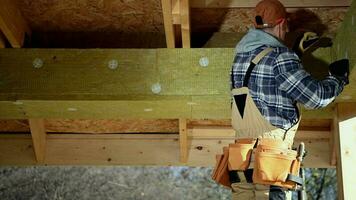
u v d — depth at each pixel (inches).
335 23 125.3
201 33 131.7
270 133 96.2
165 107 128.3
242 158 94.9
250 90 98.8
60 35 134.0
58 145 170.7
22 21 128.6
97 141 171.2
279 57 98.9
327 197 293.6
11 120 167.5
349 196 126.6
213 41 131.0
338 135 130.6
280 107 97.3
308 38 112.2
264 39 101.9
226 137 167.9
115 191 310.0
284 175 91.3
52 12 127.8
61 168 312.5
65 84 124.9
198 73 124.0
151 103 125.3
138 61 125.2
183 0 108.2
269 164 91.8
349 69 107.3
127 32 133.2
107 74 124.9
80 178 311.7
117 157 169.5
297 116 98.3
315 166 164.9
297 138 167.0
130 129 170.7
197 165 166.7
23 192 308.3
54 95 124.5
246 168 94.6
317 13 123.1
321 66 120.2
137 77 124.3
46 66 125.6
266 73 98.7
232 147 96.7
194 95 123.3
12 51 126.4
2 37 128.0
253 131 97.3
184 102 124.1
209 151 166.7
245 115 98.6
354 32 104.1
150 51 125.3
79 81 124.9
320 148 165.3
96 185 310.8
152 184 312.5
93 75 124.8
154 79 124.1
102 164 169.5
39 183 310.2
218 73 123.8
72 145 170.7
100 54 125.7
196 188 311.9
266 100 97.8
